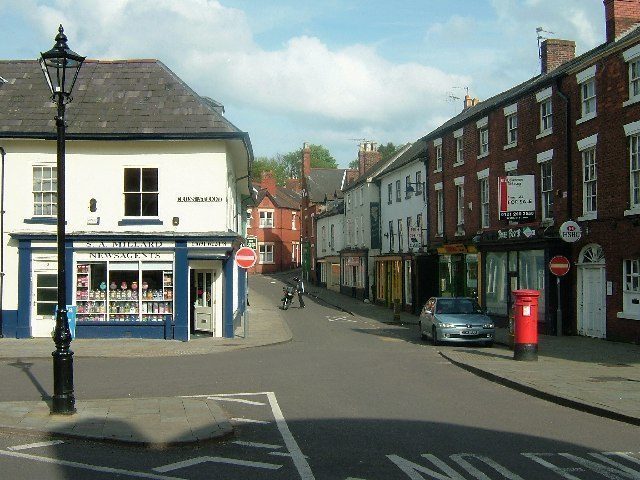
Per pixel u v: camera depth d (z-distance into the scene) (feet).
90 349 68.95
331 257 213.87
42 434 31.01
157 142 79.30
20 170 79.10
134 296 78.43
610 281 72.79
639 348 66.59
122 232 78.23
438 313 78.13
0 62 85.92
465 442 29.86
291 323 114.01
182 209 79.10
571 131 79.97
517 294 58.44
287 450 28.53
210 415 34.53
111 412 35.32
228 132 78.59
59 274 35.24
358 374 52.21
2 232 78.79
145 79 84.17
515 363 56.03
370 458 27.14
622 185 70.44
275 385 46.62
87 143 79.20
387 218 157.89
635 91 69.41
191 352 68.03
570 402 38.50
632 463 26.30
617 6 74.74
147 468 25.84
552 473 24.90
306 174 262.67
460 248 107.76
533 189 83.20
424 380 49.14
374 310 144.97
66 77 36.42
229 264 81.97
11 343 72.95
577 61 78.89
